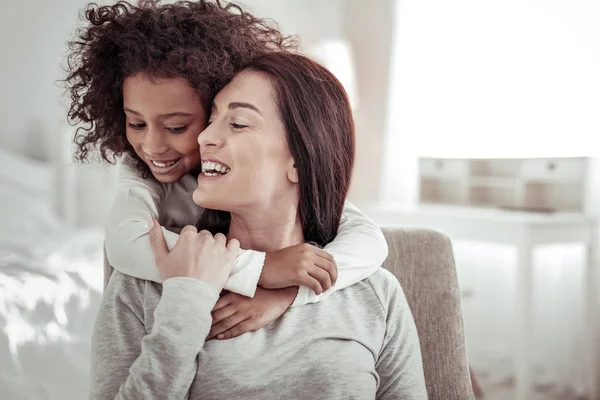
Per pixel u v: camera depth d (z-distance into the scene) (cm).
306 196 98
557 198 286
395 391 96
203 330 83
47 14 330
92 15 98
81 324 157
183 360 80
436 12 335
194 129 96
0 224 260
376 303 99
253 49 100
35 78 332
